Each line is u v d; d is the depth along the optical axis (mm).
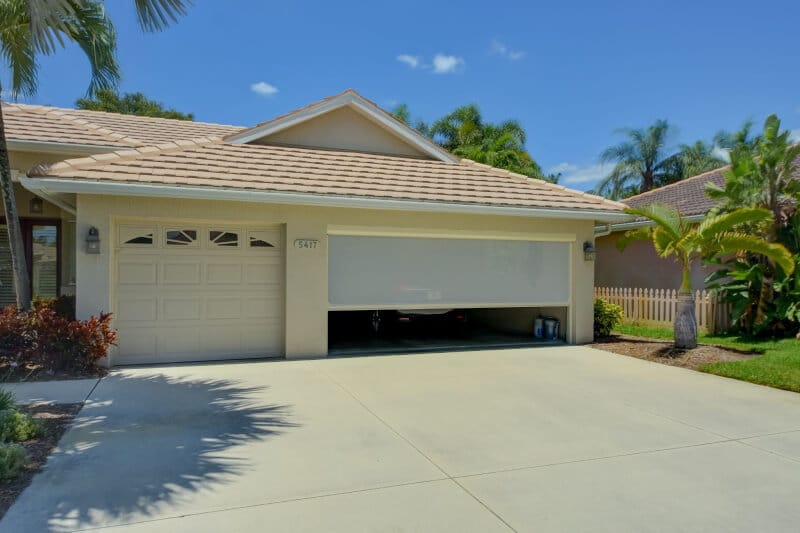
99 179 8445
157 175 9062
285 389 7699
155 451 5160
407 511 4020
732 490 4480
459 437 5738
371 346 11609
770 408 6992
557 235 11875
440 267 11180
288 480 4551
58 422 5996
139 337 9297
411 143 13320
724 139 30047
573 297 12102
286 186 9648
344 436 5715
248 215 9617
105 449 5184
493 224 11328
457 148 31297
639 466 4988
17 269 9055
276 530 3705
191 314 9562
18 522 3727
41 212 13023
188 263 9531
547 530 3771
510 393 7660
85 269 8758
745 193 11766
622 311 13547
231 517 3877
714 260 11820
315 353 10117
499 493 4363
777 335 11852
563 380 8516
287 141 12305
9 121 11523
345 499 4207
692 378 8695
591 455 5254
